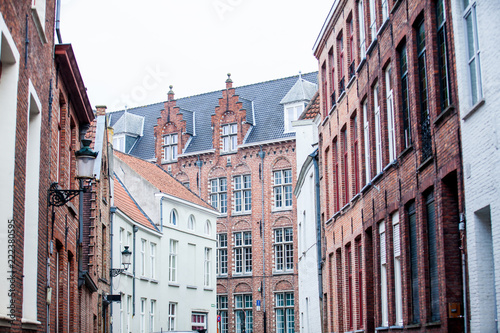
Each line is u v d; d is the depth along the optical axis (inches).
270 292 2138.3
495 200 456.8
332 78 1089.4
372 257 847.7
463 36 514.0
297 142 1476.4
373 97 812.6
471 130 495.5
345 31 968.3
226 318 2209.6
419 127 632.4
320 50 1153.4
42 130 563.8
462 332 538.9
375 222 792.9
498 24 448.8
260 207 2193.7
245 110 2268.7
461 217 516.1
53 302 681.6
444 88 567.5
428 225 612.1
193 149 2361.0
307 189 1339.8
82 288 890.7
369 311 840.3
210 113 2450.8
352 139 937.5
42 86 561.0
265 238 2172.7
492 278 486.3
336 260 1045.8
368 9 845.8
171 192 1743.4
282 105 2283.5
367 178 858.1
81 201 885.2
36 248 534.6
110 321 1253.7
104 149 1179.3
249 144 2219.5
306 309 1397.6
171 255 1689.2
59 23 693.9
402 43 690.8
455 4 518.9
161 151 2401.6
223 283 2226.9
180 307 1692.9
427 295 606.9
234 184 2257.6
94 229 1031.0
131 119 2559.1
